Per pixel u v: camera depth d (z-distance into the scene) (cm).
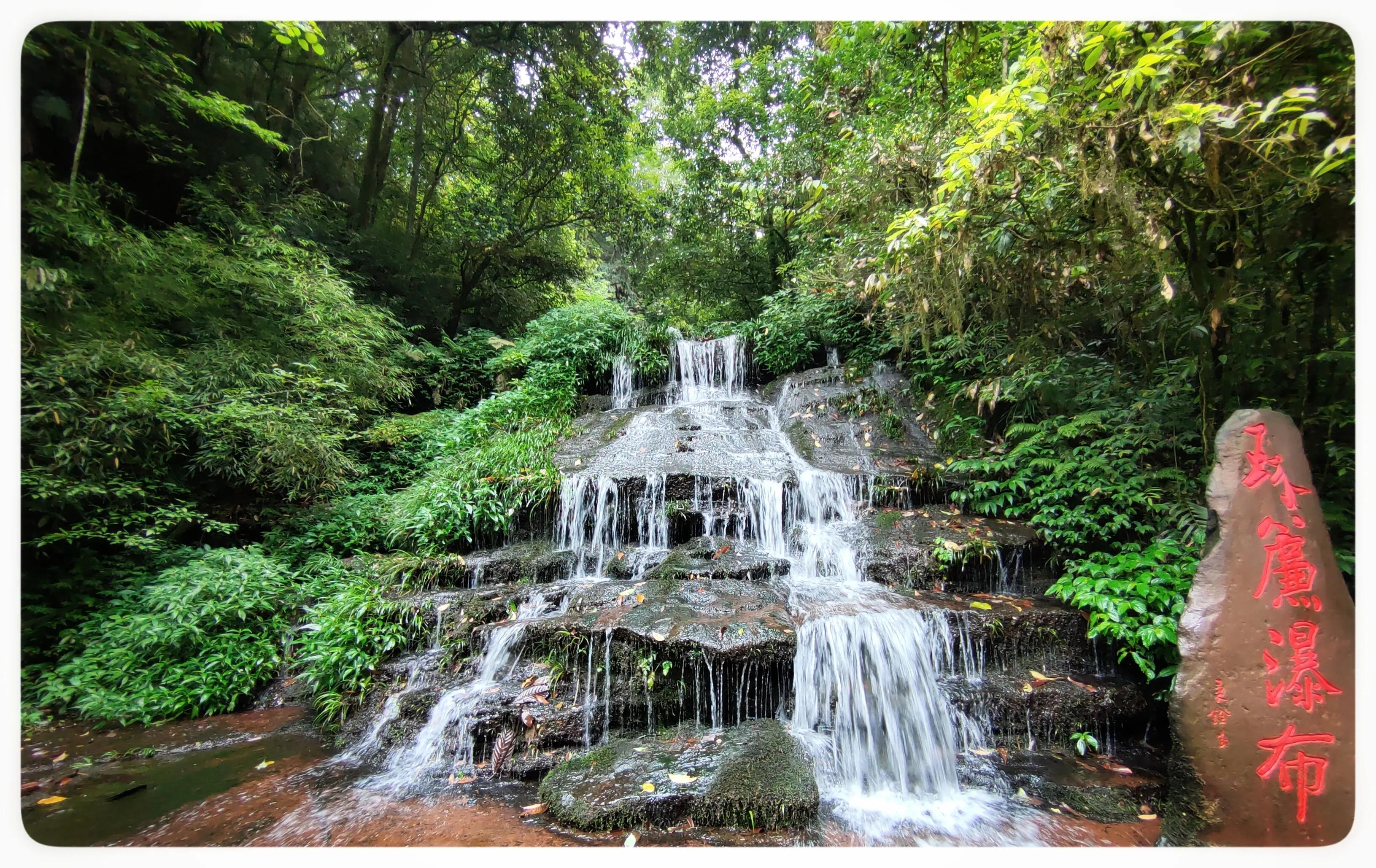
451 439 597
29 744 294
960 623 320
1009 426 482
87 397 355
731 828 228
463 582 405
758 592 359
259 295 506
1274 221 268
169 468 436
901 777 269
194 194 579
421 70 932
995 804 248
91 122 471
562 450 582
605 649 307
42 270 321
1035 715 288
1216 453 221
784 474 479
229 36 628
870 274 427
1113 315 346
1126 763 274
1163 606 282
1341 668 197
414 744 288
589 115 1073
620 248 1543
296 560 452
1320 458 299
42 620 349
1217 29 211
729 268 1134
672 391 761
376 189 911
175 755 291
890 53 582
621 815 227
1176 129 225
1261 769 198
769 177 907
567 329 824
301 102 784
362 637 340
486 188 1101
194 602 362
